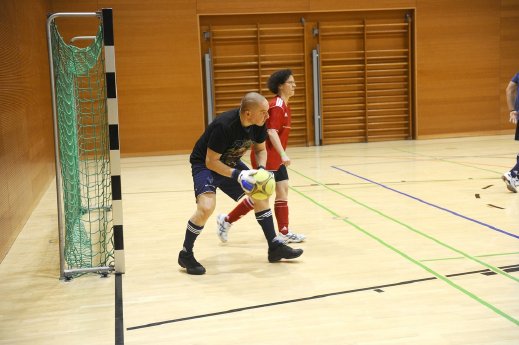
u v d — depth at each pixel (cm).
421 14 1329
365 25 1316
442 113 1371
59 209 444
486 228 549
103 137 570
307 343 309
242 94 1320
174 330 334
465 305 354
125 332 334
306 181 864
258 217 460
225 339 318
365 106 1349
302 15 1306
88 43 1221
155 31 1251
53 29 479
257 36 1293
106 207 640
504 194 712
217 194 789
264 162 450
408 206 664
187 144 1285
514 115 724
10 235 553
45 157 912
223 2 1267
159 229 601
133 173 1021
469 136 1387
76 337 330
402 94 1366
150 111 1266
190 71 1270
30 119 755
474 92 1374
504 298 364
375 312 349
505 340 303
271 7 1282
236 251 505
